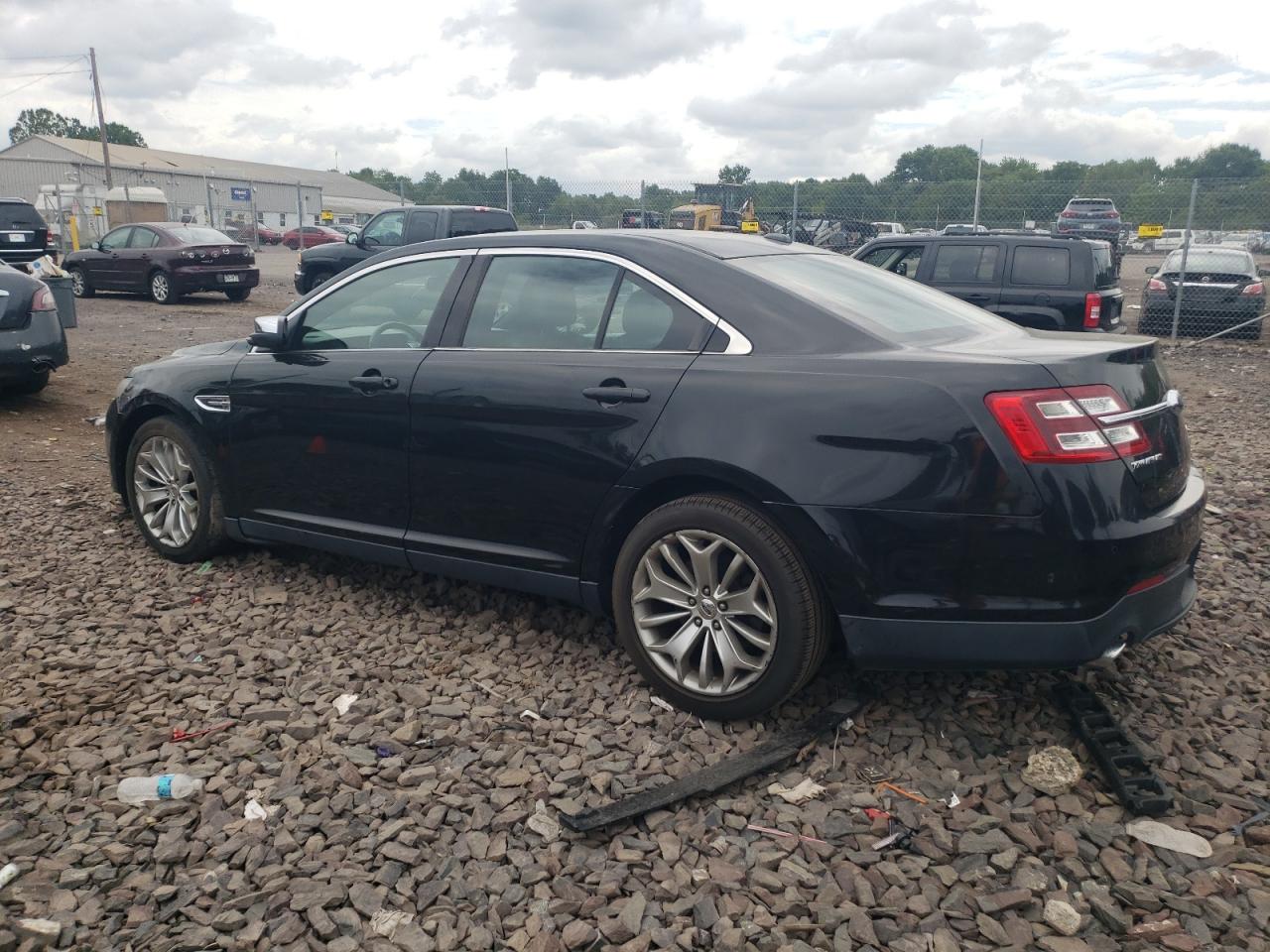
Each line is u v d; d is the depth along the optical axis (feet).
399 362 13.87
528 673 12.80
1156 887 8.73
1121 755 10.42
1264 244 81.97
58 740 11.14
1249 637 13.79
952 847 9.30
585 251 12.98
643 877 8.97
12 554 17.33
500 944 8.19
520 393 12.57
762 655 11.10
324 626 14.32
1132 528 10.02
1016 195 62.49
